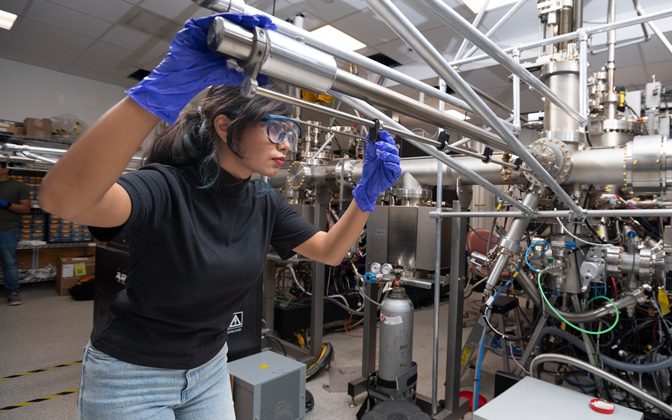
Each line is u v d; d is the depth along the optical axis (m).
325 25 3.71
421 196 2.11
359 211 0.89
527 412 1.22
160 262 0.65
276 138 0.66
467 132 0.84
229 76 0.46
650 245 1.58
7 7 3.54
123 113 0.41
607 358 1.67
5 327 3.19
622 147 1.45
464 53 1.97
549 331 1.83
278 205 0.92
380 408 1.52
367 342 2.21
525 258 1.65
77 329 3.16
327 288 3.33
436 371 1.84
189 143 0.69
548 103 1.72
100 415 0.68
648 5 3.12
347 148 2.93
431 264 1.94
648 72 4.14
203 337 0.76
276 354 1.87
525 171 1.40
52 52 4.50
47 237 4.41
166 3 3.41
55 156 2.07
